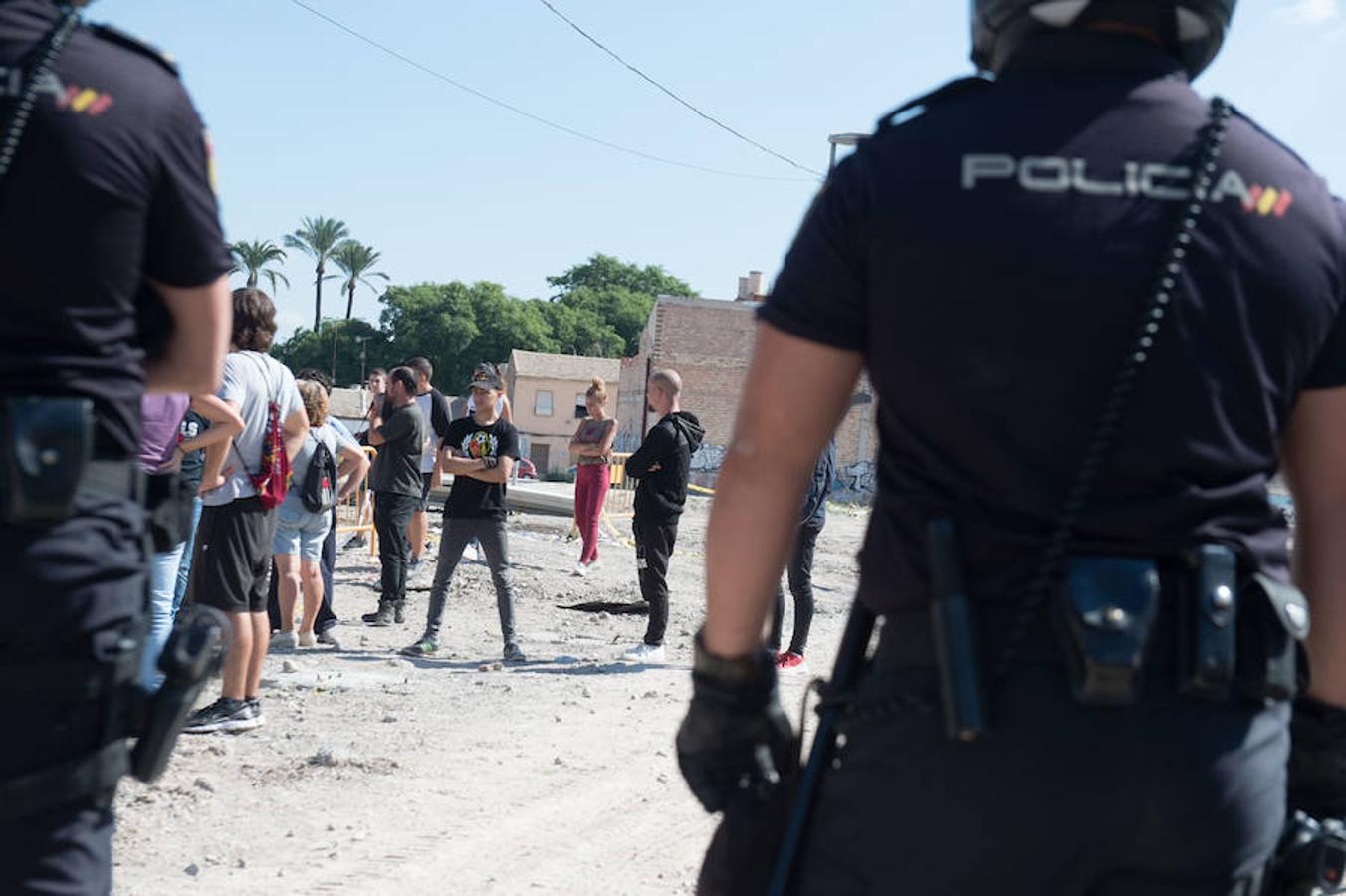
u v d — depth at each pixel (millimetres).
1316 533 1844
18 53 1944
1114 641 1588
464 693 7957
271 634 9203
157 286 2141
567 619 11469
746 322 58531
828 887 1751
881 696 1759
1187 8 1823
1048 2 1806
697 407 58219
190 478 6160
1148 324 1646
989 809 1630
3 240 1907
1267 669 1664
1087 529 1652
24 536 1938
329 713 7203
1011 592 1662
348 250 112312
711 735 1928
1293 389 1768
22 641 1951
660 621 9406
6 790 1945
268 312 6469
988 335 1677
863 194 1761
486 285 111875
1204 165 1709
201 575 6453
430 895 4590
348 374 111375
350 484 9656
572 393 84188
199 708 6668
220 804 5410
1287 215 1740
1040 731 1622
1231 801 1644
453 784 5938
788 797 1903
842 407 1856
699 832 5449
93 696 2010
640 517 9344
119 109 1986
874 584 1793
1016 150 1718
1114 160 1710
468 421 9227
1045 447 1671
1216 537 1681
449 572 9328
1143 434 1653
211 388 2258
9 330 1952
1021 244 1673
